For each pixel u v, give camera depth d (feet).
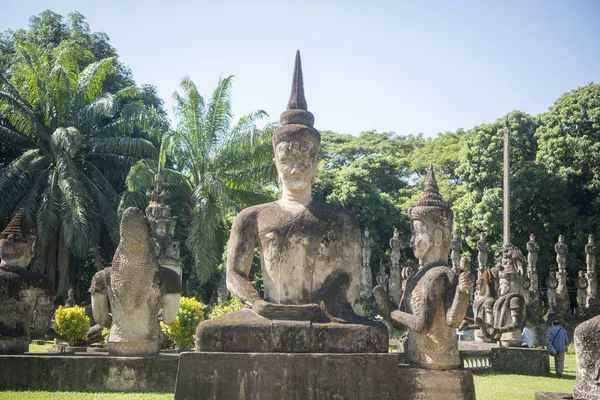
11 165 95.09
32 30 127.34
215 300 103.65
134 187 91.40
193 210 103.76
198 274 90.89
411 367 21.27
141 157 109.09
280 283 21.62
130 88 107.04
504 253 58.90
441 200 23.62
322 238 21.84
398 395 19.94
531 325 85.10
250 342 19.95
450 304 21.06
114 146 103.30
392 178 151.74
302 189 22.67
